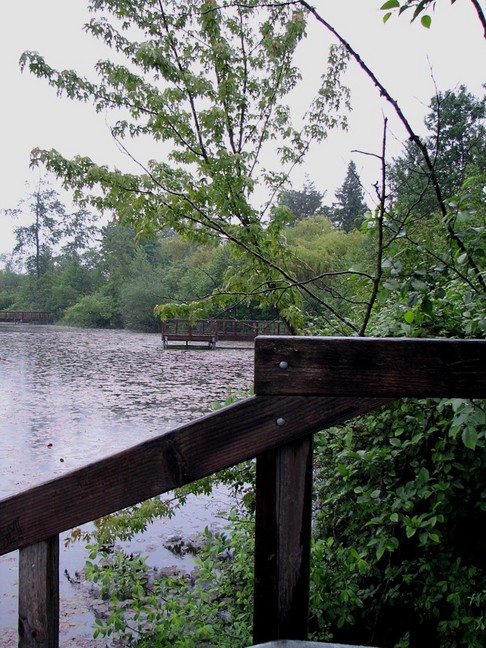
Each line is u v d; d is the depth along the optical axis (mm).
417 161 2861
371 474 2527
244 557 2959
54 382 14141
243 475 3715
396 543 2254
